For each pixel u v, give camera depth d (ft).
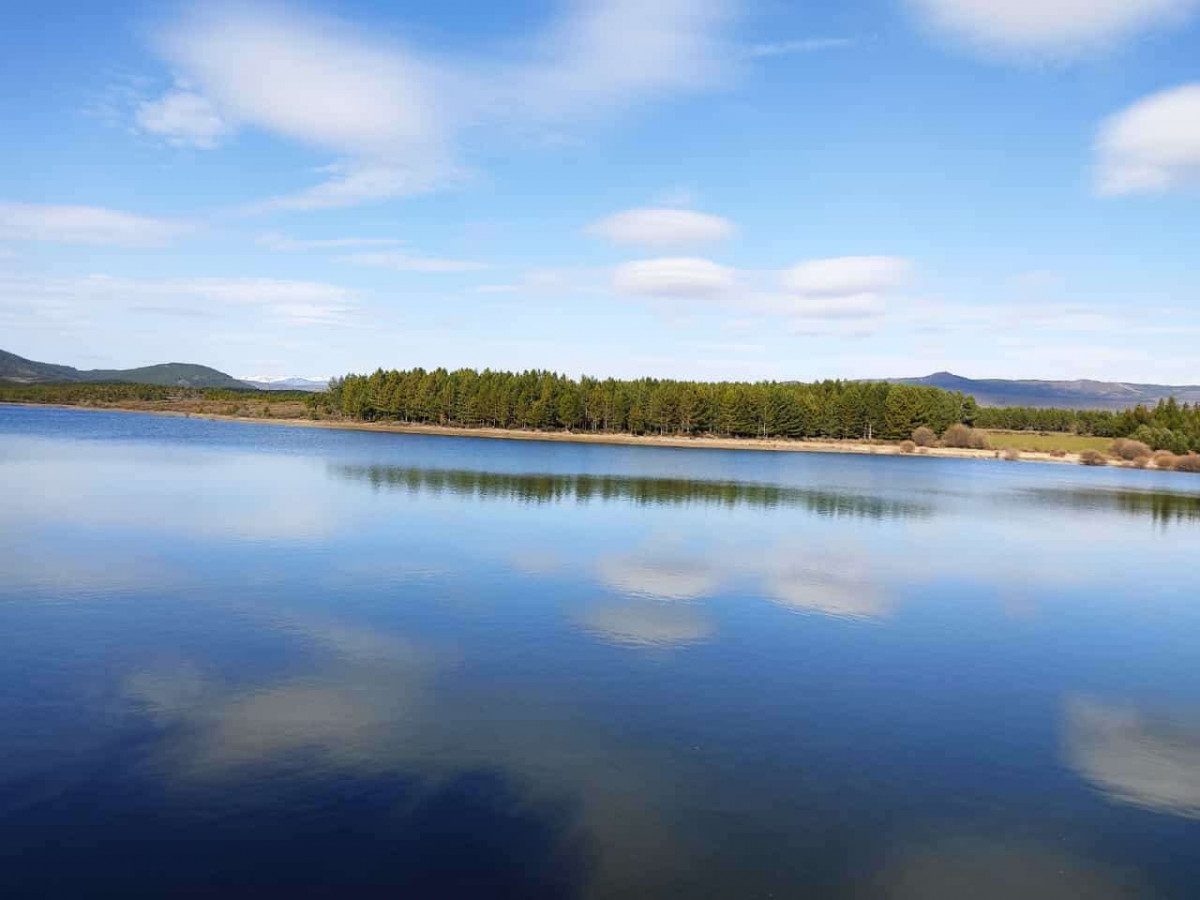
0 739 62.08
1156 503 304.09
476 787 56.85
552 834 51.08
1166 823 56.59
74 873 45.27
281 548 141.59
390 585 116.98
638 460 420.36
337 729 65.87
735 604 114.73
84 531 150.00
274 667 80.33
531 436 629.92
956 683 85.35
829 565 148.46
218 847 48.29
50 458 293.23
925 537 191.83
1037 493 331.77
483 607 106.73
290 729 65.57
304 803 53.72
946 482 368.68
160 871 45.70
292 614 99.96
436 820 52.21
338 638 90.94
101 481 228.22
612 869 47.57
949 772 63.31
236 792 54.85
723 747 65.62
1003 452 600.39
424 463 339.16
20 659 80.38
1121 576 154.40
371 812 52.90
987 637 104.78
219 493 212.23
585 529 176.96
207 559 130.21
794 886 46.75
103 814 51.62
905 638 102.01
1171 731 74.64
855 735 69.72
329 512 186.80
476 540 157.28
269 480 248.52
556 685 78.23
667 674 82.89
